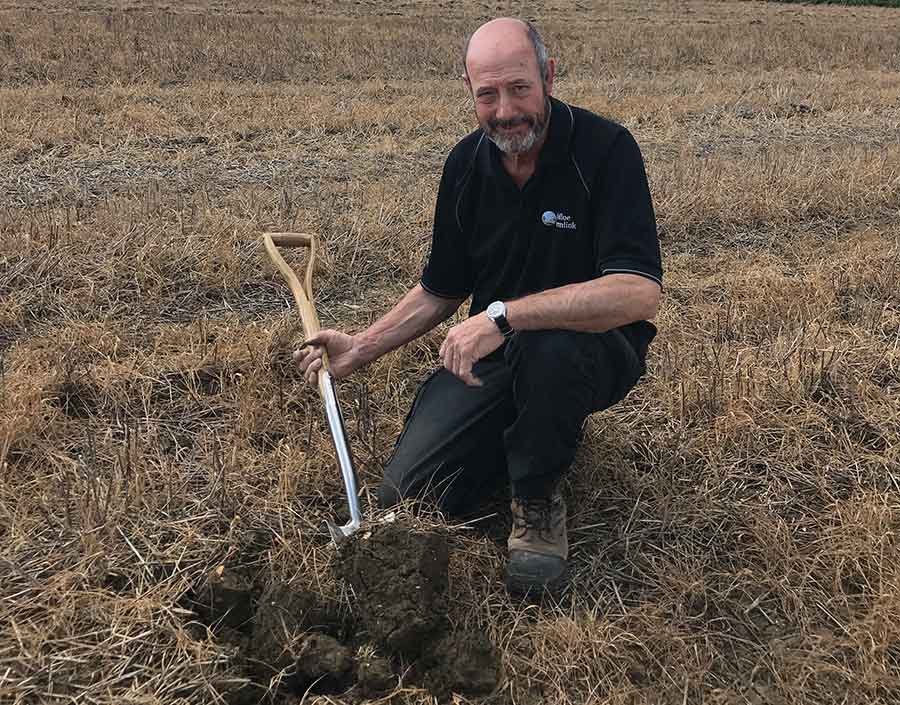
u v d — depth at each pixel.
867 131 8.63
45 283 3.98
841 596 2.24
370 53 12.41
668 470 2.78
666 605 2.24
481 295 2.62
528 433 2.22
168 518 2.42
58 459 2.71
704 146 7.84
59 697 1.85
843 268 4.44
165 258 4.29
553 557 2.26
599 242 2.31
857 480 2.71
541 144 2.27
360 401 3.03
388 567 1.99
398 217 5.13
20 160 6.48
